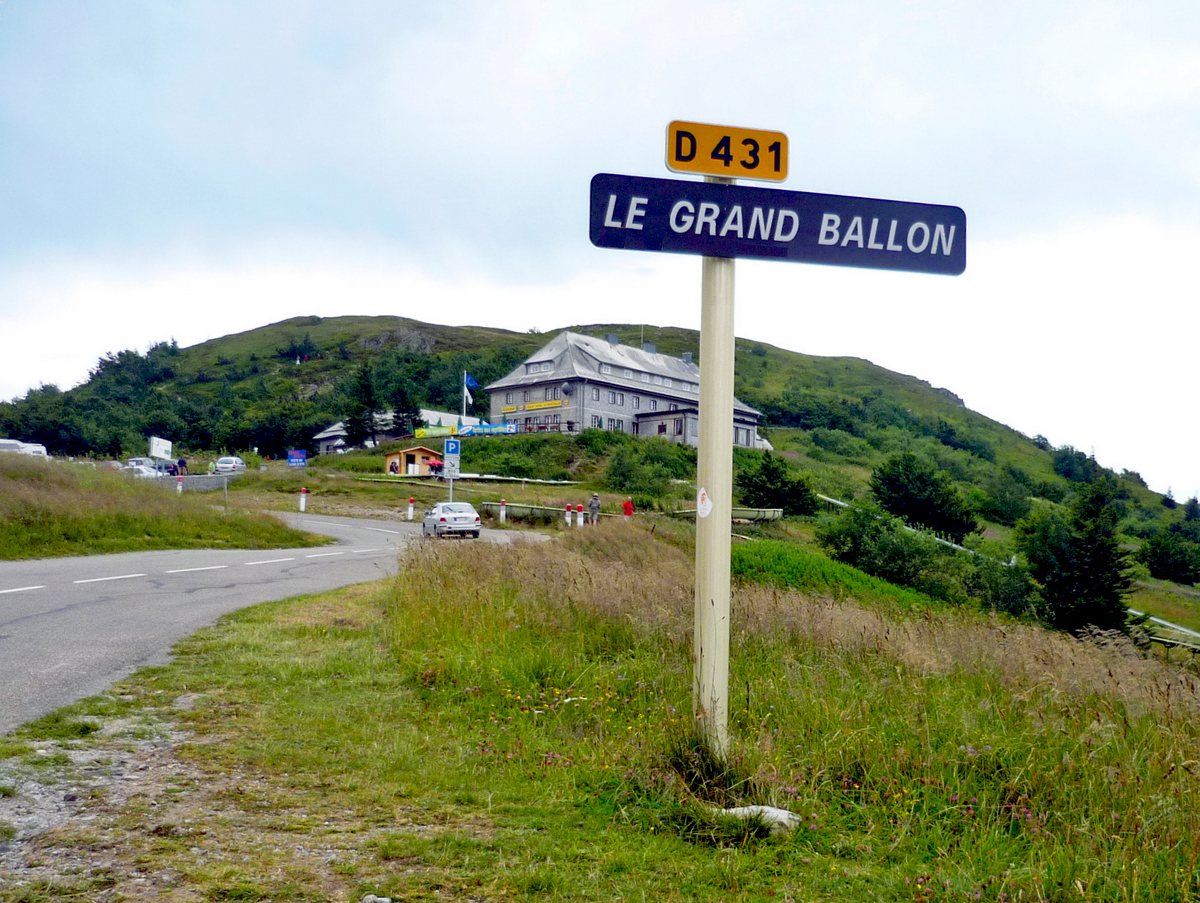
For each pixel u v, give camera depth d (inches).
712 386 186.7
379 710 249.1
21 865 137.1
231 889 132.3
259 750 204.8
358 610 439.5
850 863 158.2
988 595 823.1
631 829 168.6
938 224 200.5
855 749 204.8
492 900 134.1
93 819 157.8
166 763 192.4
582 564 434.9
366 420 3511.3
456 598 378.0
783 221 189.9
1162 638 746.2
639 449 2536.9
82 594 466.6
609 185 180.5
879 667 280.8
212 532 904.3
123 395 6314.0
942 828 174.1
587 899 136.8
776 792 178.7
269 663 301.1
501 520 1402.6
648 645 327.0
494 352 5979.3
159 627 368.5
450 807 176.2
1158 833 161.6
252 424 3996.1
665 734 201.9
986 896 143.2
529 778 199.6
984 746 203.9
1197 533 2396.7
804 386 5334.6
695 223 184.9
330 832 158.7
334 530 1184.2
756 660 306.3
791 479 1508.4
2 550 660.1
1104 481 841.5
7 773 178.4
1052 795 187.0
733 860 153.4
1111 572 809.5
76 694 249.3
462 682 277.3
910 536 880.3
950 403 5502.0
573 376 2947.8
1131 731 219.1
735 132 188.9
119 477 1092.5
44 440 3449.8
